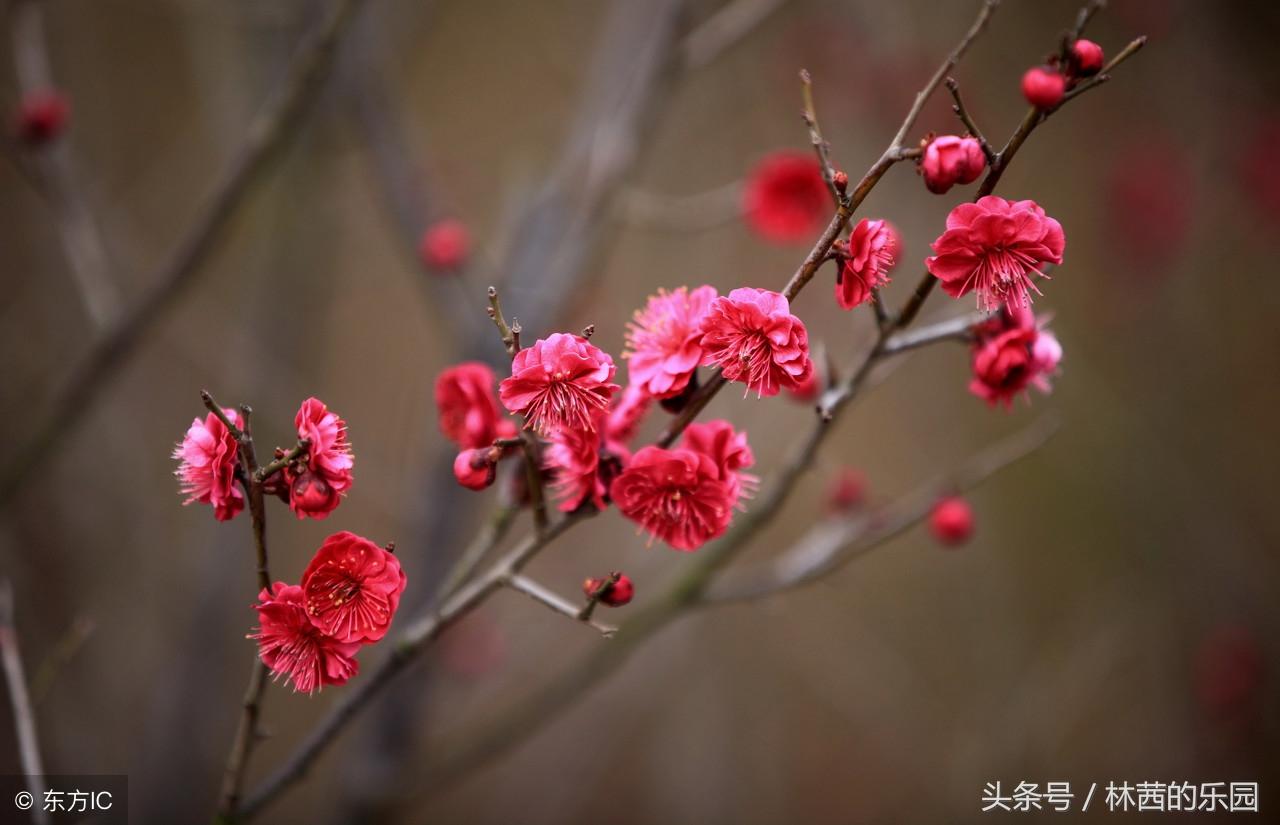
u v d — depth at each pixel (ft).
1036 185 18.49
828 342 13.23
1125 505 16.05
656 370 4.77
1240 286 18.47
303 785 14.62
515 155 15.85
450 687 12.81
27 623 11.87
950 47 16.22
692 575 7.79
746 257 15.90
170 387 14.97
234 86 12.05
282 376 12.21
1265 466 17.46
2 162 13.75
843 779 15.84
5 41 12.89
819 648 14.85
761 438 12.89
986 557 15.20
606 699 13.65
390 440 17.28
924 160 4.56
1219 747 13.99
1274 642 14.35
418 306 18.08
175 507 14.93
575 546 14.56
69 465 12.53
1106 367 17.62
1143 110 17.21
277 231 12.45
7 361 12.75
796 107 14.66
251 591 12.85
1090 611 15.35
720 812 13.38
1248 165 16.48
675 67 10.05
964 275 4.56
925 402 16.48
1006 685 13.91
